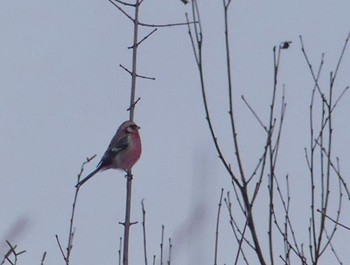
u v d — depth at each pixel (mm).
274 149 10320
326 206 10703
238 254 10148
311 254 10391
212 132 9852
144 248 10820
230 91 9938
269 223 9945
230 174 9812
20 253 9391
